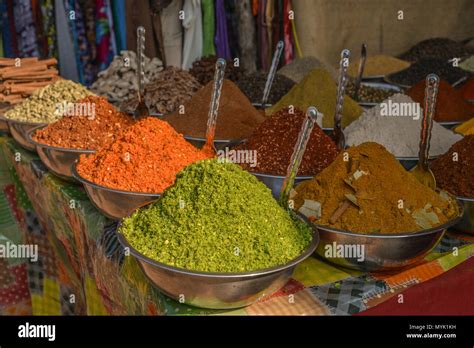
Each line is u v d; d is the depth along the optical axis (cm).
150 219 103
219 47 338
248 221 97
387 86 288
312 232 104
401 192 112
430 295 106
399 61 356
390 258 102
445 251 117
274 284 93
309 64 291
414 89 202
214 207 98
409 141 157
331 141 145
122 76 254
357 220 107
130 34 318
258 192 104
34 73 239
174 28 333
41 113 196
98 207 128
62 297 192
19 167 192
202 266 91
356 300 100
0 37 302
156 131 135
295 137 140
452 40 408
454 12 425
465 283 111
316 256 115
